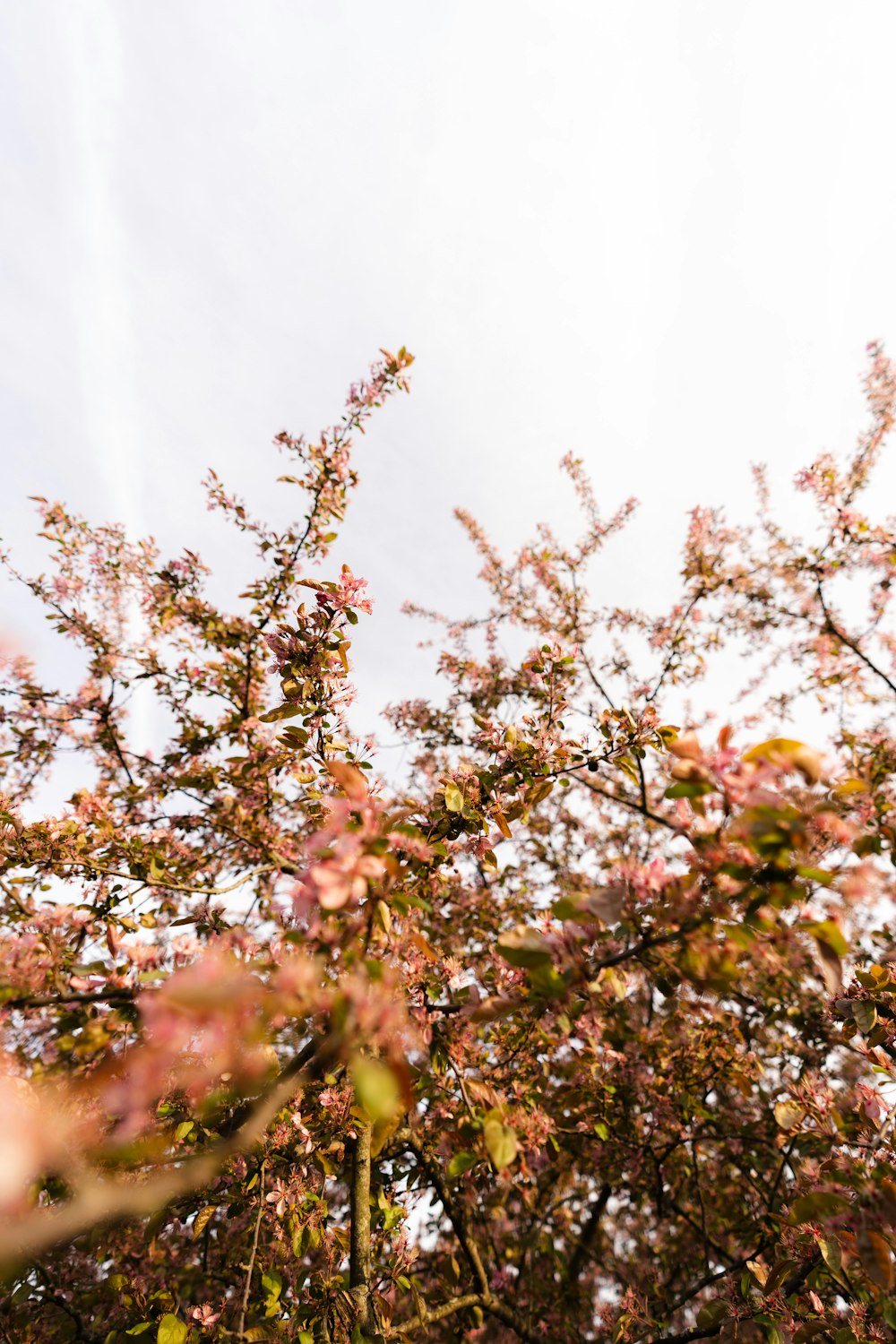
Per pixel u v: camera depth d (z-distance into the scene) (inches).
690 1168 188.4
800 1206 75.8
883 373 213.3
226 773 158.9
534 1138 105.4
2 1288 109.2
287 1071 84.7
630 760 109.3
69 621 185.8
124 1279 116.0
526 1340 155.1
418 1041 85.8
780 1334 101.2
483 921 193.5
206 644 192.2
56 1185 72.9
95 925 112.8
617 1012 114.7
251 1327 114.4
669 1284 206.8
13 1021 71.8
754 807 60.6
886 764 174.6
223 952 68.0
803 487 209.5
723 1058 157.8
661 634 241.4
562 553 263.6
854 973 98.9
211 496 173.5
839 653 225.3
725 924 65.8
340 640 112.1
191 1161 85.7
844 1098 110.9
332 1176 129.6
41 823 120.6
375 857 66.2
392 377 173.8
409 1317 125.8
